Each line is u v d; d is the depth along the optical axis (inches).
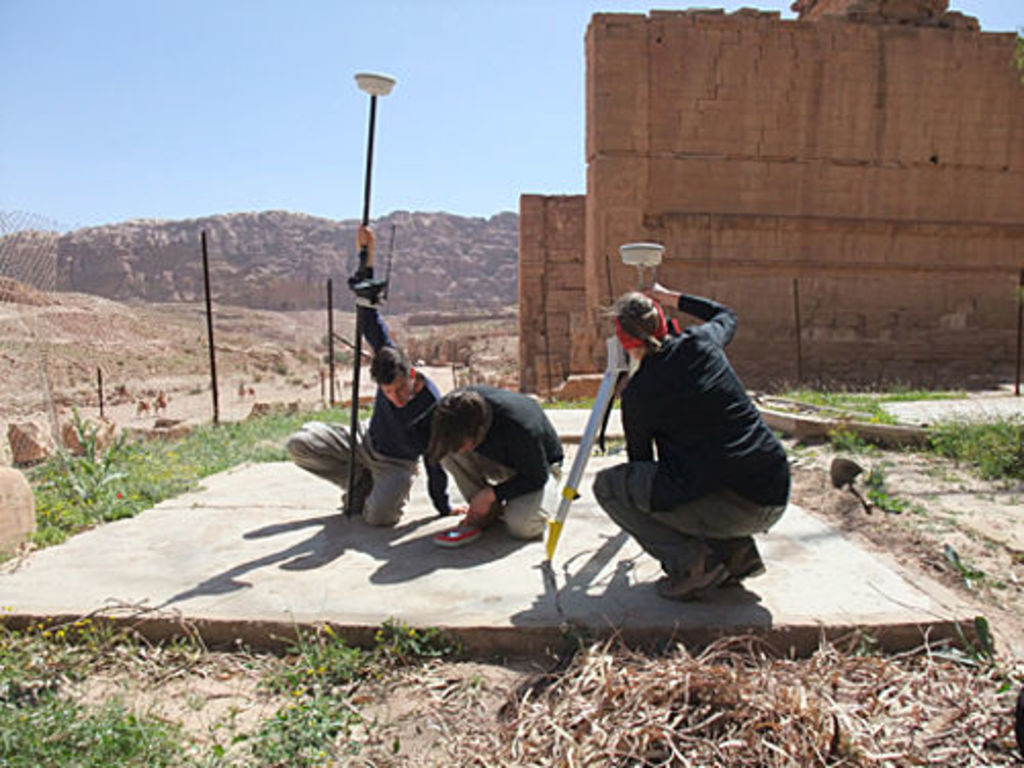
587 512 210.1
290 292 6722.4
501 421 172.4
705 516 136.7
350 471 199.5
